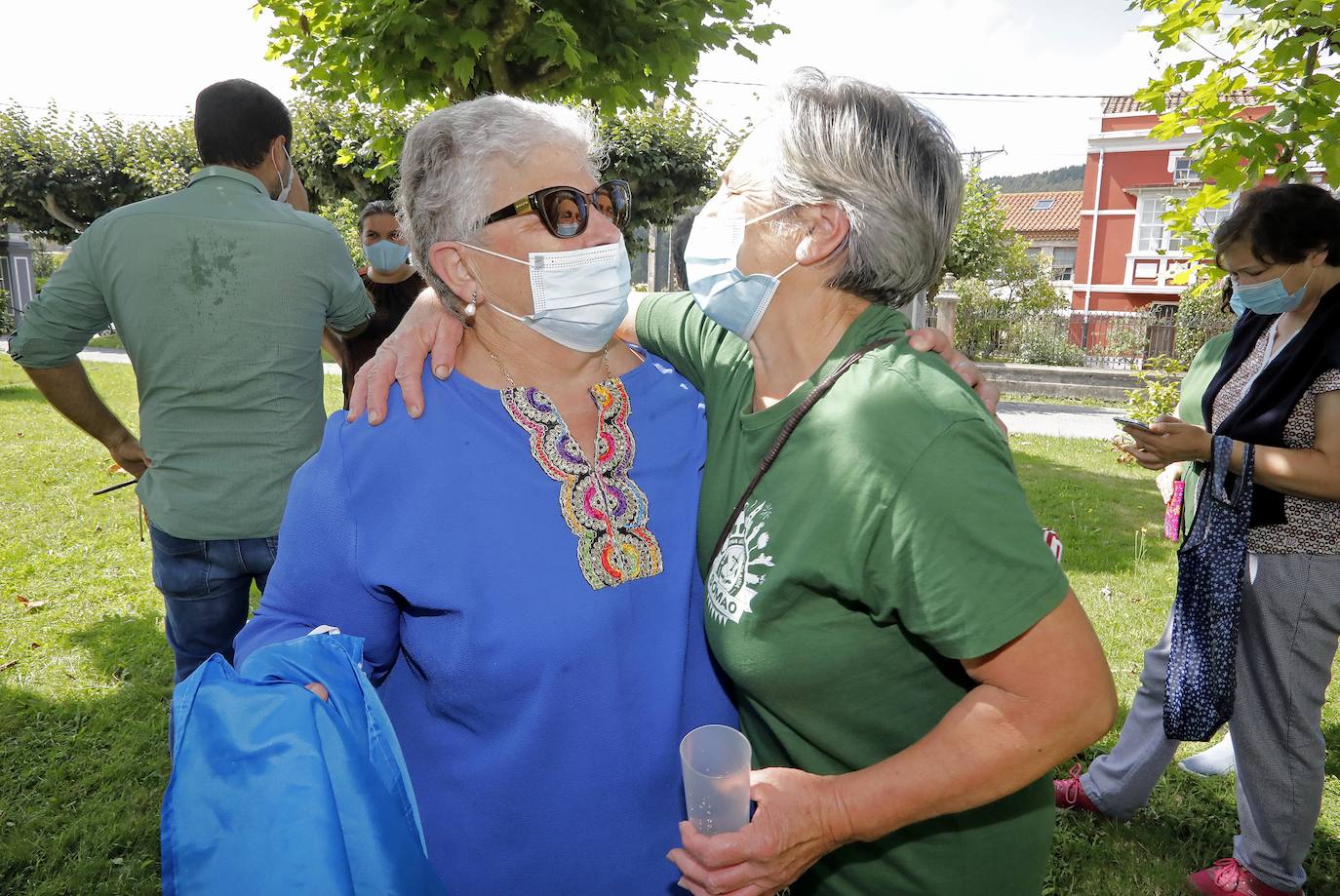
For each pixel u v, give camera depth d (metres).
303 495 1.27
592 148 1.36
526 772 1.22
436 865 1.27
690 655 1.36
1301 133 3.21
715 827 1.04
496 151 1.24
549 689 1.21
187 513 2.38
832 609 1.09
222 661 1.11
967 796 1.01
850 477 1.03
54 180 18.84
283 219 2.42
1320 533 2.19
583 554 1.23
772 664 1.12
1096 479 8.23
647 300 1.71
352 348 3.57
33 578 4.93
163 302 2.27
